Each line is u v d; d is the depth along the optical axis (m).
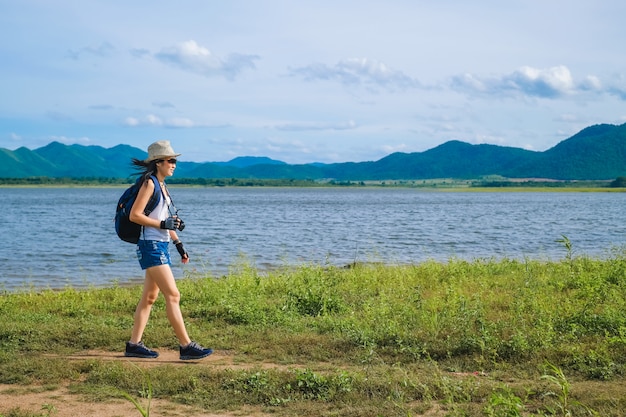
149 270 7.28
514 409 4.92
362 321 8.98
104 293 12.87
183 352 7.34
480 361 6.97
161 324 9.20
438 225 46.44
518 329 8.11
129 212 7.17
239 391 5.97
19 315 9.84
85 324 8.96
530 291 10.62
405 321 8.85
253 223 48.44
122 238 7.32
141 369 6.47
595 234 37.81
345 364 7.14
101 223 48.28
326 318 9.21
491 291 11.33
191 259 23.16
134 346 7.46
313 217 58.47
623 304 9.39
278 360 7.30
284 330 8.76
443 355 7.42
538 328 7.89
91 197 133.62
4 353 7.31
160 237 7.31
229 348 7.87
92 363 6.79
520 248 28.48
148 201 7.23
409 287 12.52
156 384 6.14
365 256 24.64
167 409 5.58
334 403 5.70
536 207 89.56
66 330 8.52
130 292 12.92
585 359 6.88
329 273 13.95
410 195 179.50
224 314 9.88
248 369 6.75
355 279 13.84
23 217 56.97
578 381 6.35
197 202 105.56
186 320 9.62
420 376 6.44
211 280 13.73
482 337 7.67
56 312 10.62
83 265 22.06
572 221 53.22
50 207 81.31
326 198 138.62
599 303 9.83
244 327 8.98
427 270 15.30
